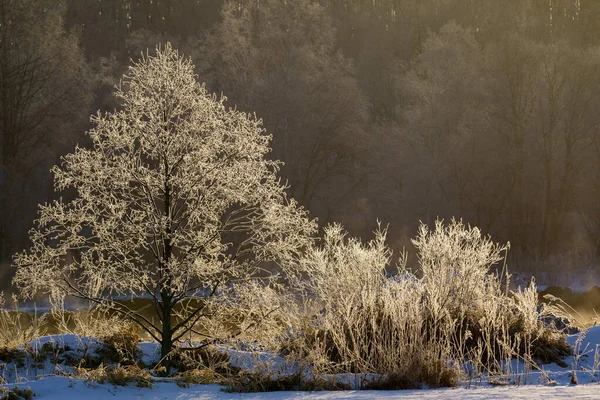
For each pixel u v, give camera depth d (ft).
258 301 45.44
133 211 46.32
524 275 158.61
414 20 360.48
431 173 206.28
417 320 36.73
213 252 45.55
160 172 45.34
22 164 189.78
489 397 24.43
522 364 40.16
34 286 45.34
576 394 23.52
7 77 195.11
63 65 203.31
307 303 47.78
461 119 213.87
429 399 24.73
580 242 207.00
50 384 31.17
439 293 43.11
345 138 212.02
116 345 43.73
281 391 32.01
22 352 42.83
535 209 213.25
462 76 212.64
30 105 201.46
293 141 211.00
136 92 46.42
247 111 205.46
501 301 45.68
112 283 45.27
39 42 199.00
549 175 204.03
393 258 175.73
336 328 40.86
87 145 203.21
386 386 32.96
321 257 46.68
